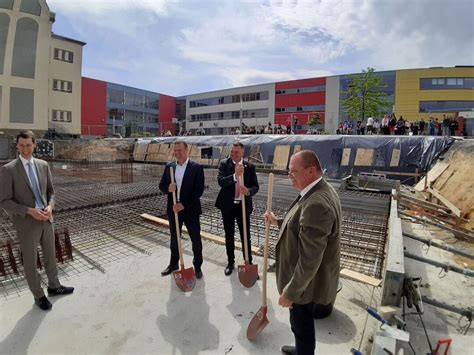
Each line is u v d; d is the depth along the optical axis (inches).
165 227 222.2
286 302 71.4
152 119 2089.1
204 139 748.0
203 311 119.1
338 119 1637.6
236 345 100.0
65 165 650.2
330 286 76.5
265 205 287.9
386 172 477.1
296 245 76.2
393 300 81.5
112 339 102.7
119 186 383.6
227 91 2006.6
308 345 78.6
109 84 1776.6
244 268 140.9
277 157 593.3
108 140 947.3
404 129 634.8
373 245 187.8
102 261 165.6
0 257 145.3
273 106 1830.7
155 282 142.3
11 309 119.5
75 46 1081.4
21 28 874.8
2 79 864.3
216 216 258.5
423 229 235.9
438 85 1449.3
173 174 143.3
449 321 116.6
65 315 115.7
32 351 96.6
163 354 96.0
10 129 885.2
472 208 243.0
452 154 397.7
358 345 99.9
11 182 113.1
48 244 124.7
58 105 1052.5
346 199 319.6
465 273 104.3
